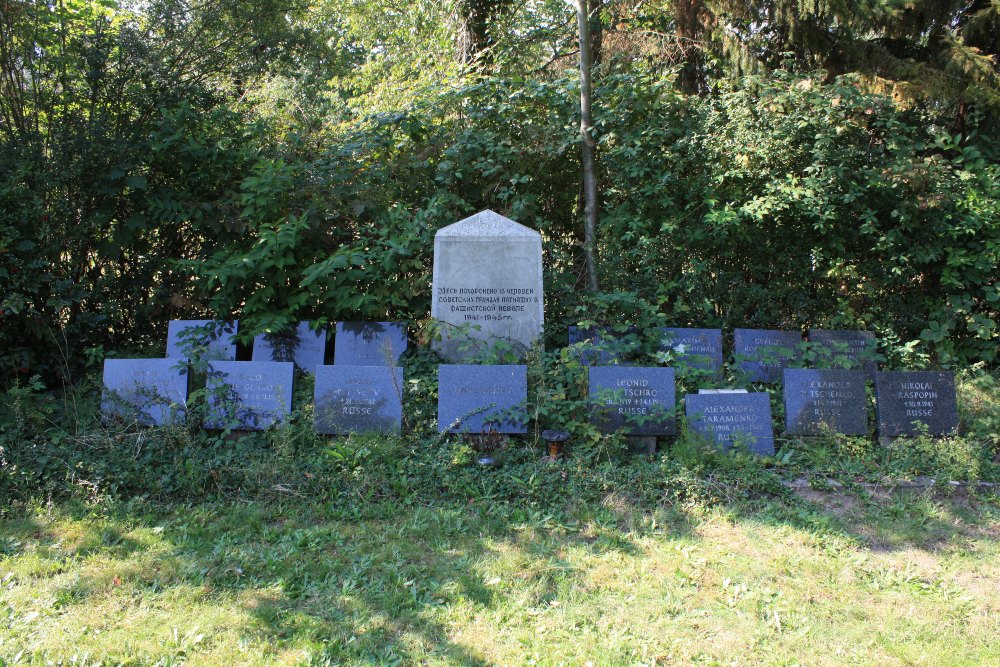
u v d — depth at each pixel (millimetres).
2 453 5762
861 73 9812
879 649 3785
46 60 8477
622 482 5707
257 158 8812
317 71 15266
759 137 8789
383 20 19266
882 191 8836
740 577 4480
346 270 8055
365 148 9117
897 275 9188
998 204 8648
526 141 9562
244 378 6688
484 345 7805
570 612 4090
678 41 11148
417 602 4188
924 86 9477
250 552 4758
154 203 8484
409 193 9352
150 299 9164
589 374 6465
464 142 9031
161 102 8781
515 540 4973
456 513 5324
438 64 12273
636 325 8273
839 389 6566
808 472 5969
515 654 3707
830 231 9211
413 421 6578
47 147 8273
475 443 6285
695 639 3857
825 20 9961
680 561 4680
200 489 5555
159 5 9234
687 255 9461
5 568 4496
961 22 10367
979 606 4207
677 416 6500
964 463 5980
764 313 9336
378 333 8016
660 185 8977
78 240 8469
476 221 8078
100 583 4332
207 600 4184
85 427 6395
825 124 8578
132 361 6824
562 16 13008
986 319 8898
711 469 5840
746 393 6348
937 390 6629
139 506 5395
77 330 8188
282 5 10180
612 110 9430
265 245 8086
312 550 4797
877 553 4836
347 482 5676
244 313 8234
